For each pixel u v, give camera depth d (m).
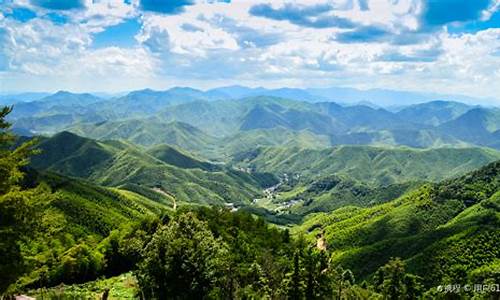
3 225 35.97
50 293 88.88
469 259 192.38
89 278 126.38
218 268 63.44
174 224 60.78
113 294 94.69
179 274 57.38
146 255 60.91
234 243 106.81
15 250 37.44
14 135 37.78
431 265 195.75
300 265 95.94
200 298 58.94
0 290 37.03
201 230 62.16
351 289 125.38
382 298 112.31
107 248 135.38
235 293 78.00
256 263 94.44
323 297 94.88
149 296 65.25
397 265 109.44
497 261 186.00
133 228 140.38
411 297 107.12
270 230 137.62
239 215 135.12
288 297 91.88
